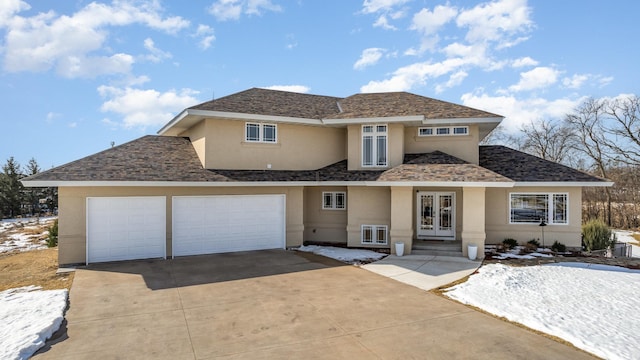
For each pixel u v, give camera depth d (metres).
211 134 16.45
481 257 15.10
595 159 36.94
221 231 16.27
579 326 8.11
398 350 6.95
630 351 6.91
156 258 14.97
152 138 18.34
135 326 8.07
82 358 6.63
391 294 10.38
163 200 15.11
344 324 8.20
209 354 6.78
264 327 8.02
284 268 13.45
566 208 17.45
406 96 21.17
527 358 6.68
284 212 17.55
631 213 33.25
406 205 16.16
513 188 17.98
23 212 43.50
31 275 12.46
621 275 12.48
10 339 7.04
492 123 17.89
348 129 18.34
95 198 14.09
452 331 7.84
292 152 18.28
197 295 10.23
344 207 18.89
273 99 19.48
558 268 13.40
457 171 15.78
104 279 11.84
